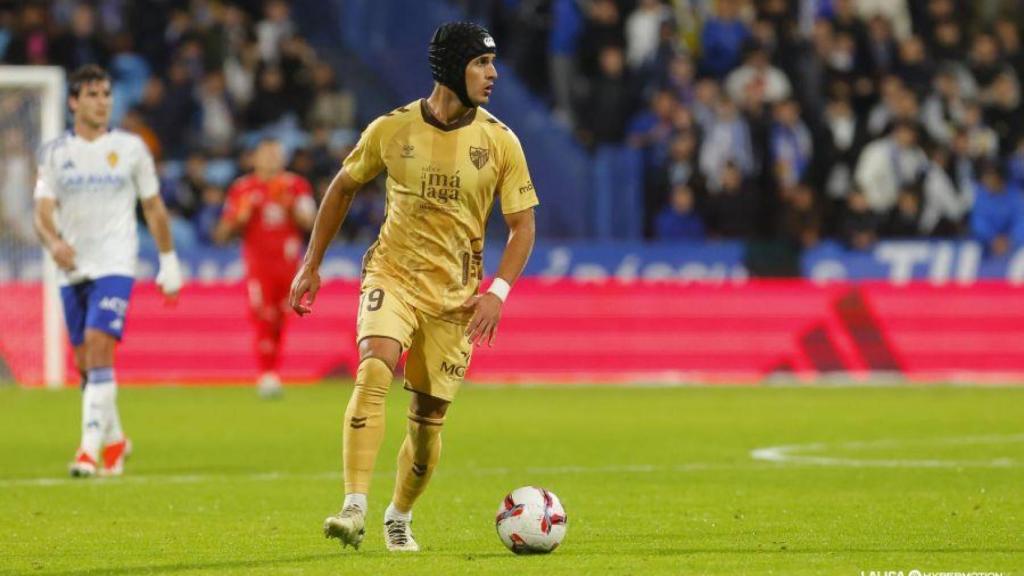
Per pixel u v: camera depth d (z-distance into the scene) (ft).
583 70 295.89
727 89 297.94
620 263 266.98
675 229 274.77
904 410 205.77
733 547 93.09
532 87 307.17
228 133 286.87
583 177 280.92
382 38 321.32
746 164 281.33
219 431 178.40
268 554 91.35
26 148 241.76
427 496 123.44
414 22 312.91
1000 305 267.59
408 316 88.48
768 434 175.01
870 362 265.95
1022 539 96.17
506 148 90.58
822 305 266.36
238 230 223.10
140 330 256.11
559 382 259.19
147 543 97.35
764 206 283.59
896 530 100.94
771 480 133.39
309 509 115.75
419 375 89.61
